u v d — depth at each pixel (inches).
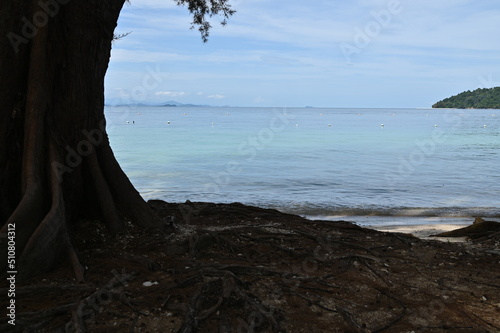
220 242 261.3
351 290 204.8
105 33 260.7
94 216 264.2
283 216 381.4
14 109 225.8
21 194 210.7
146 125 3358.8
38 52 225.9
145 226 271.7
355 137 2292.1
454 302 196.2
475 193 748.0
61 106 241.1
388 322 172.2
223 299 176.7
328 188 784.3
